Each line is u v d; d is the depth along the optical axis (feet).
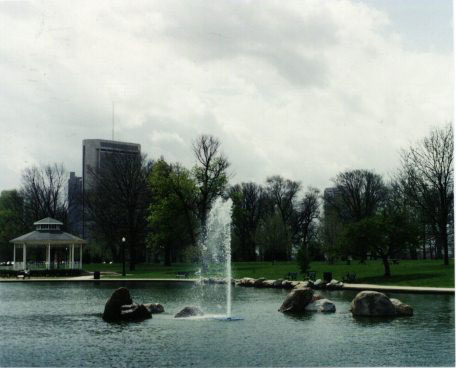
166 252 335.47
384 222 191.83
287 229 371.97
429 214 240.32
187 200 286.87
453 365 71.56
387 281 183.42
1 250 362.94
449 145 238.48
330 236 339.98
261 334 91.50
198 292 170.30
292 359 74.64
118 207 325.62
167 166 295.28
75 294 167.43
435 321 102.68
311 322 103.40
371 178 364.17
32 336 91.97
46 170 362.12
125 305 111.04
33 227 352.49
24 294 167.73
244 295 160.15
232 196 295.69
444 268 207.62
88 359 75.36
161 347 82.12
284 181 415.85
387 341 85.05
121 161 330.54
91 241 370.73
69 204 375.04
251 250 413.80
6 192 392.47
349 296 149.07
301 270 222.69
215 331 94.94
